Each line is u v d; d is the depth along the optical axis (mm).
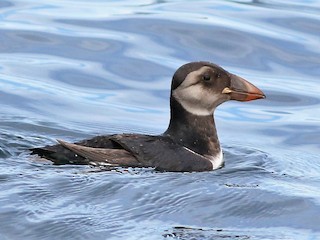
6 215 10406
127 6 20328
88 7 20219
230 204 11016
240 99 12789
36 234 10055
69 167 11781
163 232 10188
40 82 16688
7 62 17469
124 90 16609
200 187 11453
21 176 11398
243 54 18031
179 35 18594
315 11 20062
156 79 17000
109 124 15047
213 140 12703
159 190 11234
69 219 10383
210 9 20062
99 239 9977
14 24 19000
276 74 17422
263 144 14500
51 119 14992
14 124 14570
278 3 20734
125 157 11930
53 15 19609
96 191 11102
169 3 20531
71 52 17953
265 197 11258
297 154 13938
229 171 12344
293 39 18562
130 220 10477
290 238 10133
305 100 16516
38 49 18031
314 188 11898
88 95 16312
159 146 12109
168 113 15734
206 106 12695
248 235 10180
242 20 19391
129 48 18047
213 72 12695
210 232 10266
